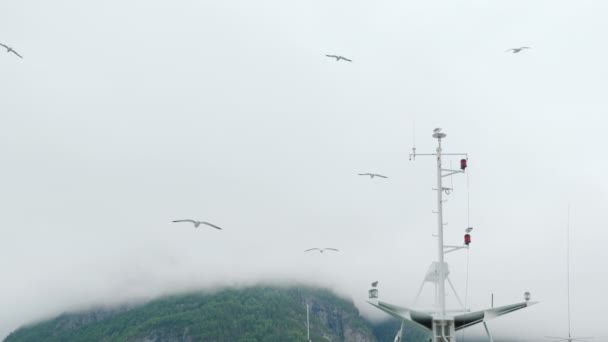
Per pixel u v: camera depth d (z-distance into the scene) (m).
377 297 33.16
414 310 32.84
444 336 32.06
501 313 32.12
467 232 33.38
